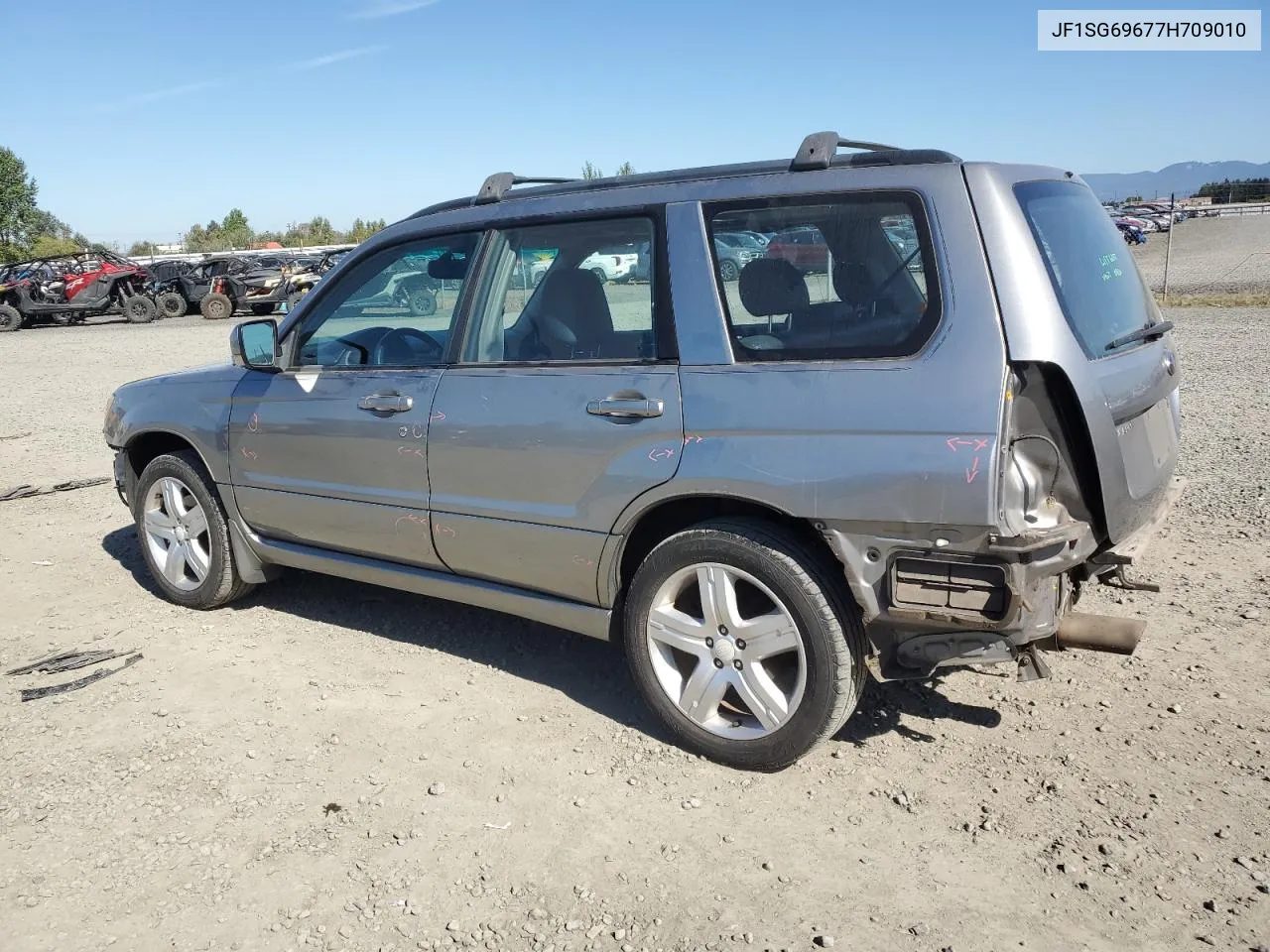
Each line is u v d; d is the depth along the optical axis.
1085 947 2.60
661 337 3.48
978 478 2.90
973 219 3.04
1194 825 3.09
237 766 3.58
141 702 4.10
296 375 4.48
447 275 4.09
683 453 3.37
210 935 2.73
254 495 4.72
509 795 3.37
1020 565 2.92
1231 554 5.43
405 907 2.83
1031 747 3.57
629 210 3.62
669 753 3.62
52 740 3.79
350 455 4.28
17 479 8.38
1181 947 2.59
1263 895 2.77
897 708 3.89
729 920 2.74
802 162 3.35
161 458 5.11
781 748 3.37
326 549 4.61
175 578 5.21
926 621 3.07
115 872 2.99
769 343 3.29
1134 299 3.65
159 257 57.53
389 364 4.25
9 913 2.81
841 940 2.65
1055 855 2.96
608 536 3.60
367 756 3.65
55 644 4.75
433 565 4.20
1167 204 48.88
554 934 2.71
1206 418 9.06
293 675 4.34
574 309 3.72
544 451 3.69
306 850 3.09
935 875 2.90
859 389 3.09
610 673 4.30
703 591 3.44
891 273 3.12
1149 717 3.75
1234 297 19.92
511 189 4.09
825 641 3.23
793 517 3.23
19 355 19.72
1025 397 2.99
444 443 3.95
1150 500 3.45
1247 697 3.87
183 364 17.48
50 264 29.70
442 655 4.53
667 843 3.09
